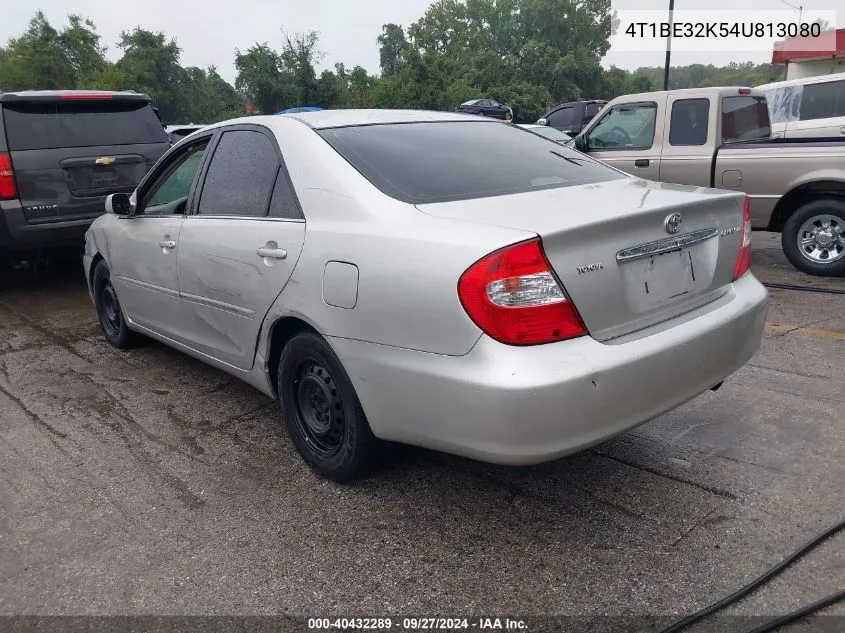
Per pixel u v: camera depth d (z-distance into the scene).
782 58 21.86
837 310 5.70
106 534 2.98
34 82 55.31
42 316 6.52
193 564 2.76
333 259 2.93
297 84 42.09
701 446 3.50
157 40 59.56
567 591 2.52
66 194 6.95
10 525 3.07
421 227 2.71
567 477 3.27
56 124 6.93
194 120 62.47
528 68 60.56
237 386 4.62
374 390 2.82
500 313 2.42
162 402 4.39
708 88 7.41
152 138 7.56
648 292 2.74
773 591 2.46
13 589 2.65
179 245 4.03
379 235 2.79
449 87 44.97
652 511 2.97
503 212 2.73
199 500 3.22
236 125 3.87
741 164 7.07
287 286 3.18
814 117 10.78
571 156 3.77
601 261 2.57
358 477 3.26
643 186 3.28
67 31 58.22
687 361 2.77
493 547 2.78
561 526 2.90
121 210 4.69
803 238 6.96
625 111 7.97
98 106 7.22
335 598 2.54
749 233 3.33
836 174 6.53
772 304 5.94
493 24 76.94
